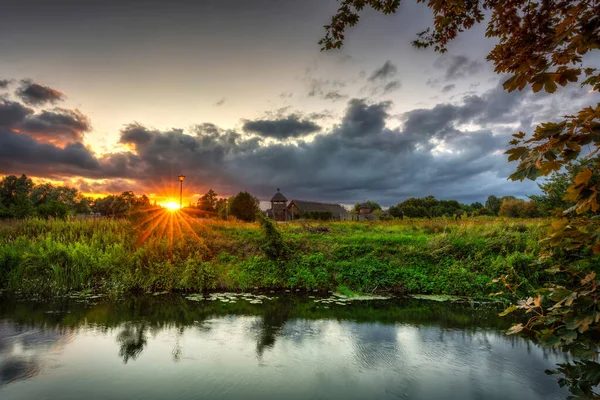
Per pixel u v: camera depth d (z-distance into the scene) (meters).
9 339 6.66
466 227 14.56
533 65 2.06
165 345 6.39
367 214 62.03
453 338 6.93
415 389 4.84
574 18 1.86
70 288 11.26
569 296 2.20
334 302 9.95
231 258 12.91
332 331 7.29
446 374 5.32
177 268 11.77
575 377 2.30
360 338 6.87
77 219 16.58
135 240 12.97
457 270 11.50
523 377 5.22
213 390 4.75
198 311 8.84
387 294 10.96
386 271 11.83
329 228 17.61
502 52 2.33
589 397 2.17
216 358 5.83
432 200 74.94
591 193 1.84
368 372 5.36
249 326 7.59
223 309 9.06
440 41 3.79
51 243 12.84
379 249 13.05
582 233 2.14
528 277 10.69
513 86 2.16
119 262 11.95
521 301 2.72
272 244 12.60
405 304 9.77
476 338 6.93
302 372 5.34
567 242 2.42
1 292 10.92
